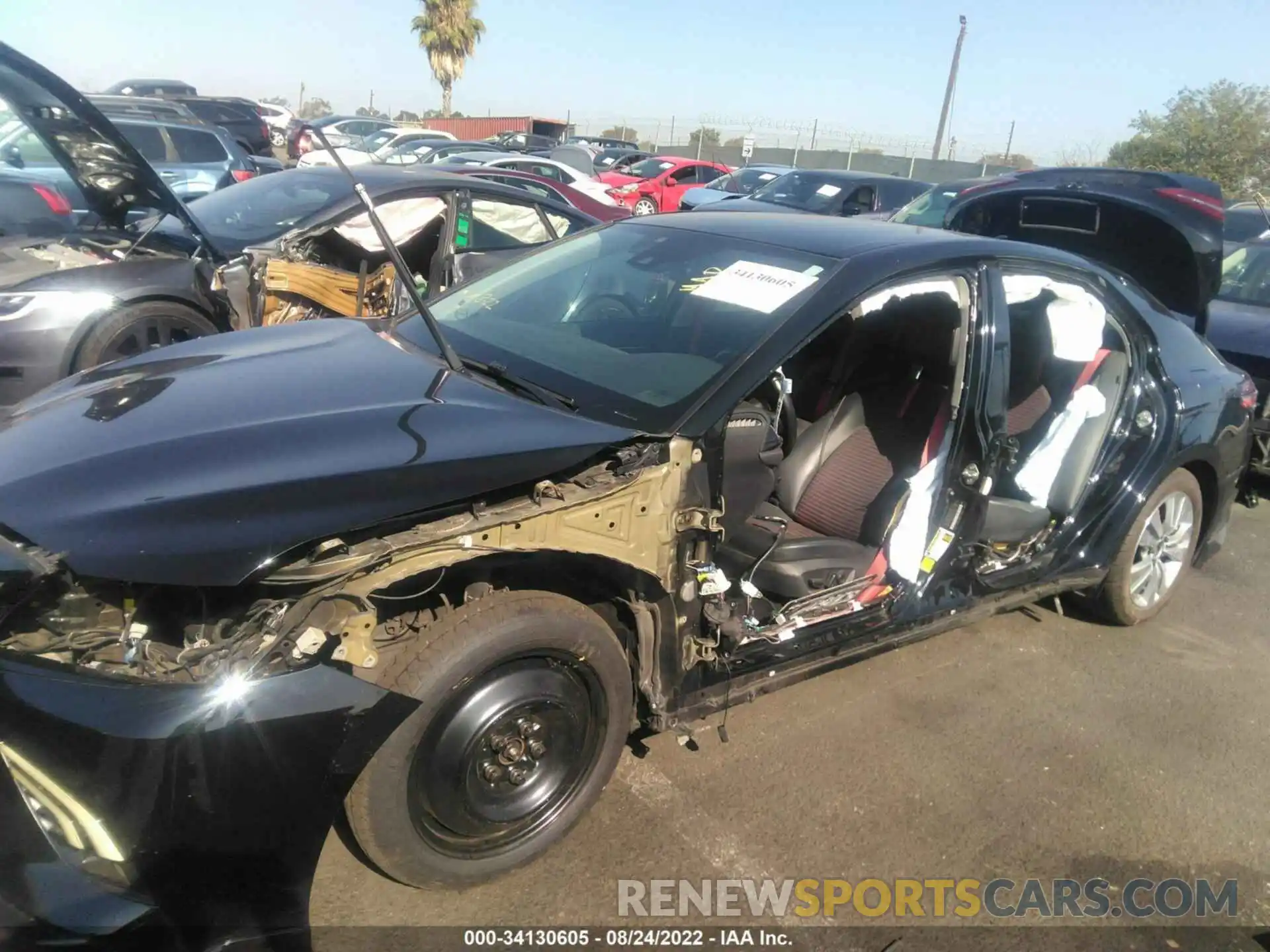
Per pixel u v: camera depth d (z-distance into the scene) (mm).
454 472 2115
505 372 2777
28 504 1975
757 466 2672
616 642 2449
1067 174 4809
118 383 2705
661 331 2908
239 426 2289
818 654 2920
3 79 4332
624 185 20156
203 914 1802
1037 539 3686
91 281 4914
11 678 1742
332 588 1927
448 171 7625
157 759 1739
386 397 2516
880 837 2732
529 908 2359
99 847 1725
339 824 2443
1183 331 4113
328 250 6387
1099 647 4039
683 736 2701
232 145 12664
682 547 2465
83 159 4973
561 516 2199
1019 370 3689
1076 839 2809
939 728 3316
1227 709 3627
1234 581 4898
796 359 3584
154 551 1841
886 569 3092
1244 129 20922
